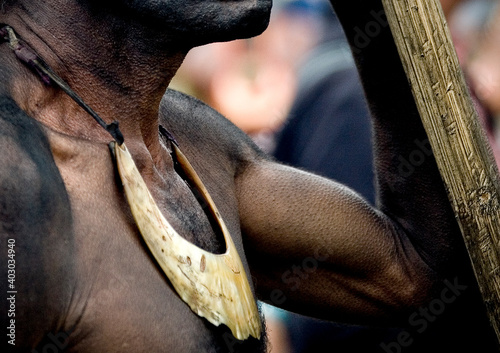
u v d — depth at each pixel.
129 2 4.11
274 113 9.34
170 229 4.07
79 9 4.14
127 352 3.85
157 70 4.29
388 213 5.54
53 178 3.77
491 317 4.94
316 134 7.95
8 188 3.56
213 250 4.44
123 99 4.27
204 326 4.07
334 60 8.30
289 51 9.62
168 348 3.92
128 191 3.99
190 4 4.13
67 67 4.14
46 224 3.66
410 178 5.42
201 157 4.96
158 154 4.45
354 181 7.70
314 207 5.24
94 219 3.89
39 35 4.11
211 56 9.58
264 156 5.36
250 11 4.18
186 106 5.13
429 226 5.45
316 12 9.71
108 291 3.83
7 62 3.93
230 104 9.43
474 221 4.86
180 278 4.02
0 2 4.09
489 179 4.86
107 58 4.21
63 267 3.71
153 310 3.91
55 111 4.03
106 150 4.08
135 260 3.93
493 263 4.89
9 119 3.73
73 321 3.76
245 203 5.15
